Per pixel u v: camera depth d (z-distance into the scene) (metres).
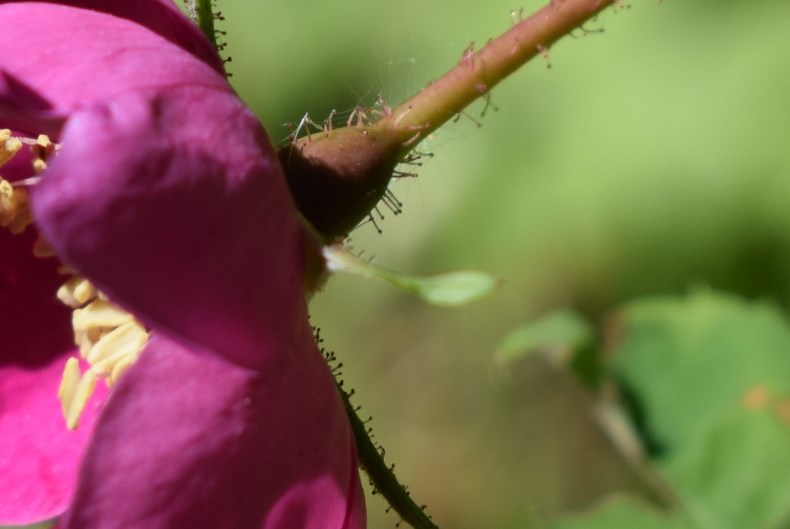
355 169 0.19
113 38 0.19
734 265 0.26
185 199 0.18
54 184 0.18
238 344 0.18
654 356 0.23
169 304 0.18
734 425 0.23
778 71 0.26
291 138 0.20
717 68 0.26
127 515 0.18
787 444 0.23
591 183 0.26
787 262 0.26
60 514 0.20
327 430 0.19
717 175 0.26
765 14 0.26
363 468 0.19
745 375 0.23
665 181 0.26
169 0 0.19
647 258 0.26
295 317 0.18
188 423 0.18
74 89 0.18
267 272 0.18
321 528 0.19
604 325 0.23
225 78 0.20
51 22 0.19
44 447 0.20
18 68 0.18
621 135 0.26
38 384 0.20
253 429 0.18
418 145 0.20
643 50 0.26
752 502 0.23
